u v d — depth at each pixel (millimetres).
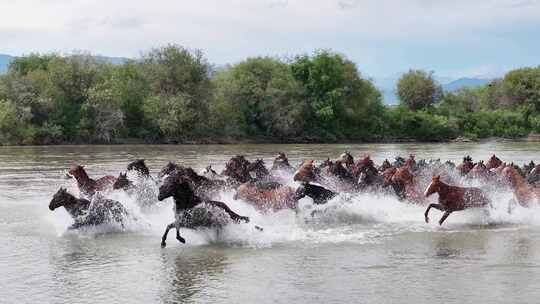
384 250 13656
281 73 94125
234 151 61031
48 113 75062
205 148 68250
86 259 12969
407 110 109938
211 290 10625
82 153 54438
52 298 10219
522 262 12414
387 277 11344
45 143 73375
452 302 9867
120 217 15844
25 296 10328
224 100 87938
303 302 9945
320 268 12039
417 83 128500
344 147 75500
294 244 14320
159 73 83500
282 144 86875
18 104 72812
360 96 102188
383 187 19172
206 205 14422
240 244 14336
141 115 81438
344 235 15391
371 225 16875
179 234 14250
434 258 12844
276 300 10047
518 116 110812
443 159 48500
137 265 12422
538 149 68562
